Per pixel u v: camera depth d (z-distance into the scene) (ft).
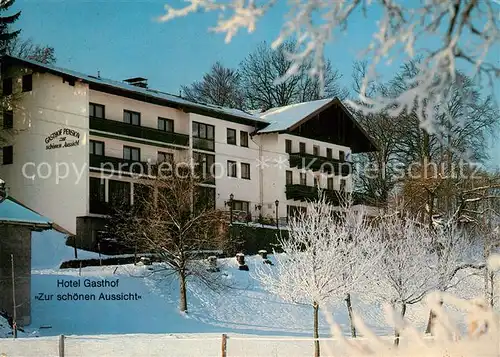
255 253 159.33
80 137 148.56
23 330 93.50
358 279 86.43
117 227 135.44
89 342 81.35
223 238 134.72
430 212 106.63
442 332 12.25
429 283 89.25
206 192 166.61
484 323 12.04
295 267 87.35
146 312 116.37
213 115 174.40
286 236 166.61
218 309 123.65
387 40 11.83
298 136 189.88
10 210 96.84
